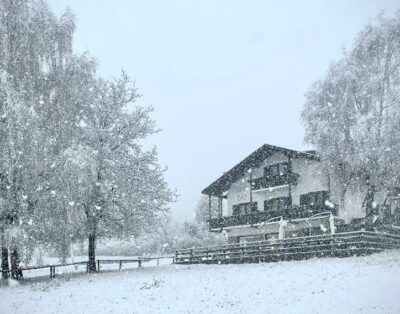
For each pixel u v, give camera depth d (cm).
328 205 3647
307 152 4238
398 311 1264
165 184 3159
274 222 4112
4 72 2328
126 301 1831
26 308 1794
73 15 2858
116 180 2925
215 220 4628
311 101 3666
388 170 3106
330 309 1405
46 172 2441
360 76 3434
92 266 3094
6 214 2333
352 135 3197
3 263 2720
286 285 1869
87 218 2858
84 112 2844
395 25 3406
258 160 4528
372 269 1939
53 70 2700
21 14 2588
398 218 3900
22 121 2259
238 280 2161
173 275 2614
